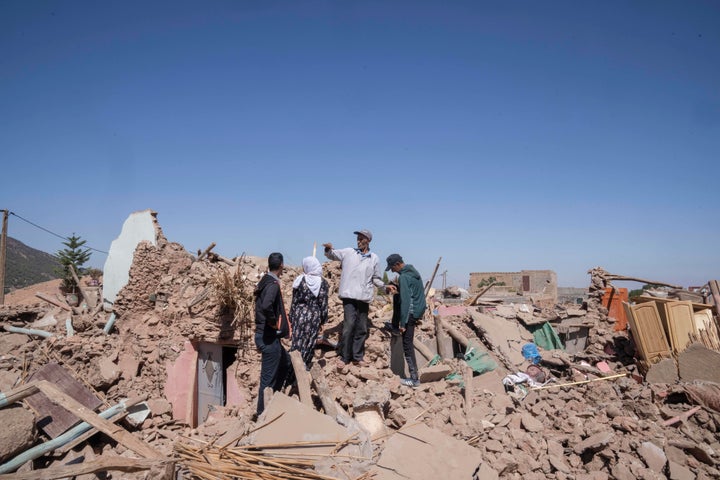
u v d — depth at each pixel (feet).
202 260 37.29
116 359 35.12
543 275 116.57
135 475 17.75
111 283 43.47
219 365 32.30
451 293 60.70
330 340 27.96
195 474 17.21
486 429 20.90
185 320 33.17
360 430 18.92
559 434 21.61
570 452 20.31
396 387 23.35
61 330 42.39
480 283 119.55
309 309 23.98
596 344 37.29
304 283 24.12
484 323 35.50
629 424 21.99
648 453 19.72
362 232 26.05
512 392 27.45
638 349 31.27
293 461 17.20
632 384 28.27
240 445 18.52
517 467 18.75
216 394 32.27
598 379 29.71
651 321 30.32
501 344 34.27
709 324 30.99
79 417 21.97
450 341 32.94
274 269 21.86
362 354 25.81
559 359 33.86
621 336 36.50
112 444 22.54
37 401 23.26
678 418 23.53
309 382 21.75
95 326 39.52
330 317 29.14
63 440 21.39
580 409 24.41
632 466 18.94
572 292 97.55
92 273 78.64
